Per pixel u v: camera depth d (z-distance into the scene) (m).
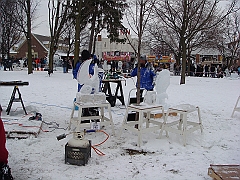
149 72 7.18
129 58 38.78
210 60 42.75
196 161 3.82
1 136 2.81
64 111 7.08
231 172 3.02
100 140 4.67
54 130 5.20
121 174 3.36
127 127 4.63
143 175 3.35
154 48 30.77
